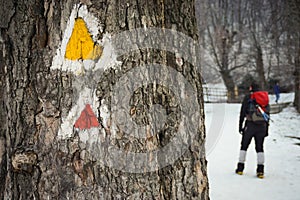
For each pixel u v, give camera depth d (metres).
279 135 12.16
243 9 49.78
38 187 1.97
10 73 2.07
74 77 1.91
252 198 5.48
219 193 5.70
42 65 1.99
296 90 22.50
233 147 10.02
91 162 1.88
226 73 38.69
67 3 1.94
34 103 2.01
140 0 1.95
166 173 2.02
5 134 2.14
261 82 37.56
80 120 1.90
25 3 2.04
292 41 30.41
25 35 2.03
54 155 1.94
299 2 22.88
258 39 42.16
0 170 2.14
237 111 21.19
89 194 1.88
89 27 1.90
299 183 6.23
